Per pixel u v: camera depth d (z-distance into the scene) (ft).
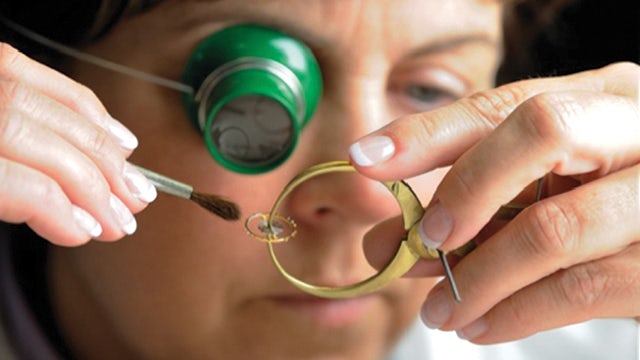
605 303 1.27
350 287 1.28
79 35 1.45
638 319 1.38
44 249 1.62
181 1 1.35
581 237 1.23
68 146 1.15
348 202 1.37
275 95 1.25
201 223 1.41
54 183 1.14
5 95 1.16
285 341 1.47
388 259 1.34
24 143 1.14
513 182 1.20
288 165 1.39
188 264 1.43
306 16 1.33
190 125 1.38
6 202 1.13
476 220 1.20
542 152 1.20
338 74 1.38
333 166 1.22
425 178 1.46
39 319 1.61
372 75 1.38
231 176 1.39
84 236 1.16
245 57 1.29
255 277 1.43
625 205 1.24
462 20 1.40
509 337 1.30
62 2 1.44
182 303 1.46
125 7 1.38
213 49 1.32
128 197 1.19
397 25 1.36
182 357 1.51
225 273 1.43
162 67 1.39
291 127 1.26
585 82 1.34
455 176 1.20
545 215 1.23
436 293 1.29
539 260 1.23
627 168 1.28
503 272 1.25
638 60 1.92
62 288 1.58
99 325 1.58
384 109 1.41
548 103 1.21
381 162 1.20
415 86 1.43
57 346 1.61
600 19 1.90
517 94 1.28
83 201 1.16
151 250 1.44
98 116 1.23
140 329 1.50
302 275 1.41
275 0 1.33
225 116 1.26
